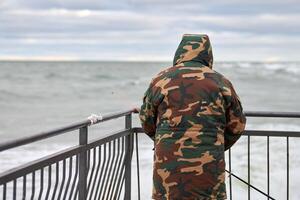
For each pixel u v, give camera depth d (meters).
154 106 3.40
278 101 39.50
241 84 64.19
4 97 43.47
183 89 3.29
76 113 31.41
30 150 14.48
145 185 8.98
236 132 3.38
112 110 33.12
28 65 154.25
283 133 4.36
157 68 134.88
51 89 52.78
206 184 3.18
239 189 8.78
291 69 109.06
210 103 3.25
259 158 11.35
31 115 30.33
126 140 4.77
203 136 3.21
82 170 3.78
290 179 10.02
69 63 175.38
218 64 141.62
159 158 3.28
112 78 75.81
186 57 3.40
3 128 24.53
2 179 2.70
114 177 4.54
